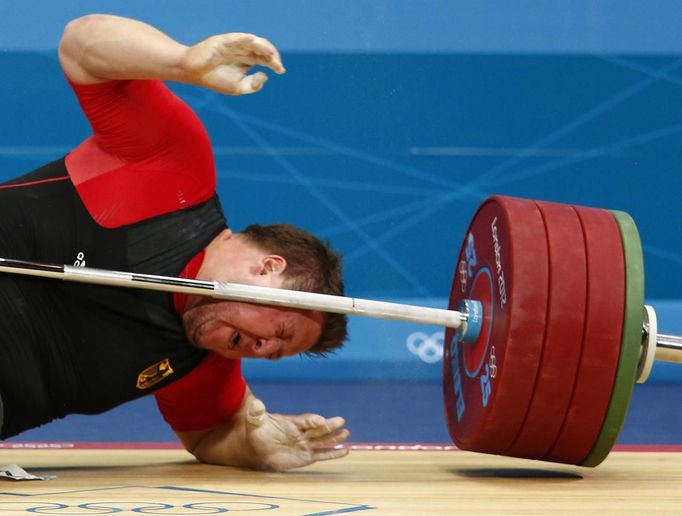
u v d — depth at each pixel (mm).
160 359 8039
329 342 8320
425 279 17047
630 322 7727
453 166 17203
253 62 6855
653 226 17203
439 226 17109
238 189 17000
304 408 14477
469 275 8664
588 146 17281
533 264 7672
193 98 16938
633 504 7188
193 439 9195
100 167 7785
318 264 8109
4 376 7617
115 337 7836
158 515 6406
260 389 15656
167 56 6926
